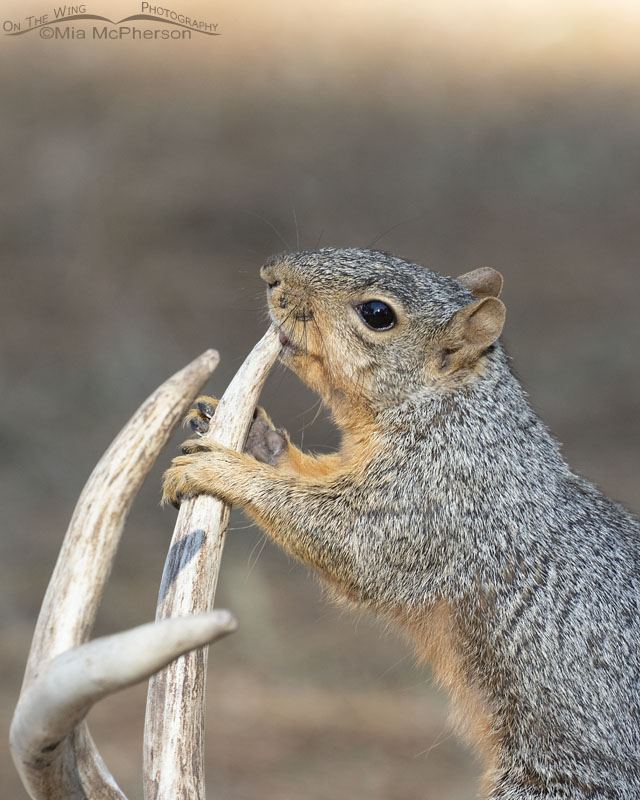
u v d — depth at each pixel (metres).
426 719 11.44
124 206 25.03
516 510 6.44
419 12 31.66
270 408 18.44
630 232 25.97
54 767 3.85
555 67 30.89
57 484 17.33
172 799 4.27
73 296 22.42
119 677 3.32
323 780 10.18
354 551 6.38
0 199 25.14
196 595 4.84
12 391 19.27
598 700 6.00
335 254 6.82
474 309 6.55
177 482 5.80
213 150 27.02
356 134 27.81
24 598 14.06
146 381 19.88
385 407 6.65
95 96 27.98
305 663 12.68
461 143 28.27
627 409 20.16
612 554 6.31
